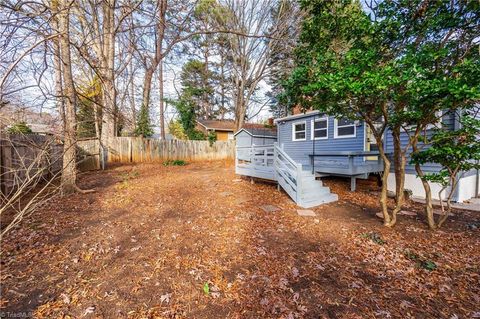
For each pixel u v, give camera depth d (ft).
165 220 14.34
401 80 9.66
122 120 19.42
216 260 9.87
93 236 11.85
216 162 51.21
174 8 29.86
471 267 9.02
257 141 55.83
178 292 7.79
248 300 7.43
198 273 8.88
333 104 12.29
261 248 10.94
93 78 23.95
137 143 44.32
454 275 8.57
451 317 6.56
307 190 19.20
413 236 12.06
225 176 29.35
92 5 18.81
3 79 9.01
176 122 79.30
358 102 11.48
